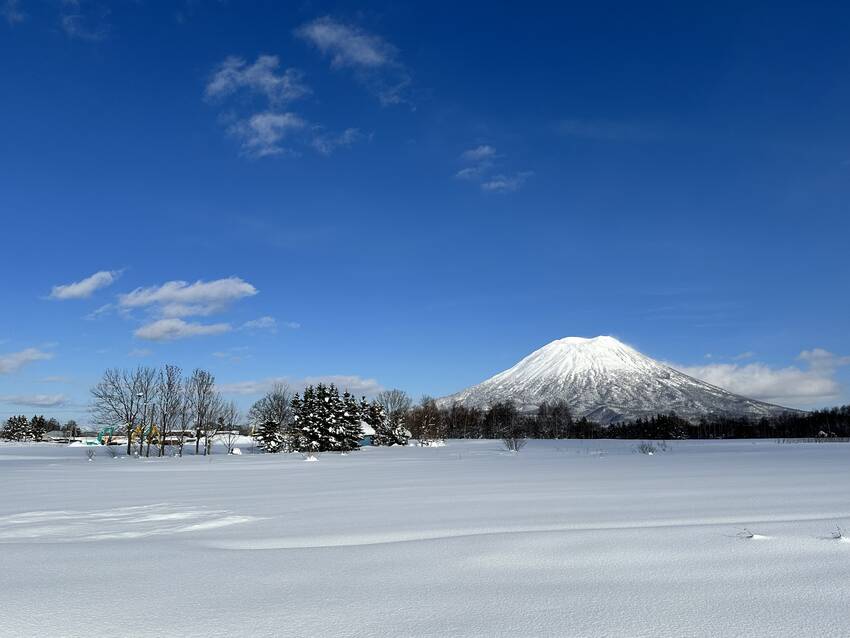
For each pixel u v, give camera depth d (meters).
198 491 17.66
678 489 14.59
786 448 50.41
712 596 4.90
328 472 27.53
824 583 5.20
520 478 20.12
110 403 60.12
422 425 98.88
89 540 8.70
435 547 7.22
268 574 6.05
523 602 4.86
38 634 4.30
